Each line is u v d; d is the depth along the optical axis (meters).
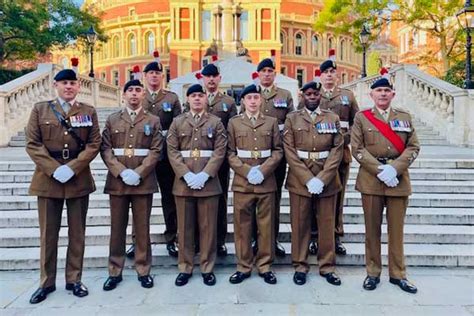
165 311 4.08
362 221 6.20
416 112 12.59
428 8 22.69
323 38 58.88
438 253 5.32
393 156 4.58
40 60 32.53
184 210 4.77
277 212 5.29
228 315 4.00
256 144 4.79
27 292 4.53
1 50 23.27
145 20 57.06
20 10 22.25
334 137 4.79
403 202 4.61
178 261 4.94
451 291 4.53
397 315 3.99
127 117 4.74
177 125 4.88
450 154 8.79
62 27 26.47
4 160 7.88
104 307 4.17
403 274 4.64
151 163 4.64
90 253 5.35
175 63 50.34
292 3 56.91
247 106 4.84
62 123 4.36
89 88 17.97
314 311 4.07
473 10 11.03
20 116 10.96
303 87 4.80
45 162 4.26
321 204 4.79
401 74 13.23
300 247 4.80
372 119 4.66
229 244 5.73
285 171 5.38
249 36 50.91
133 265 5.21
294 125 4.81
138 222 4.71
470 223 6.08
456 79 16.38
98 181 7.19
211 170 4.68
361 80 16.59
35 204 6.44
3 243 5.59
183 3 50.03
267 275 4.76
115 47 59.94
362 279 4.87
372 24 25.31
